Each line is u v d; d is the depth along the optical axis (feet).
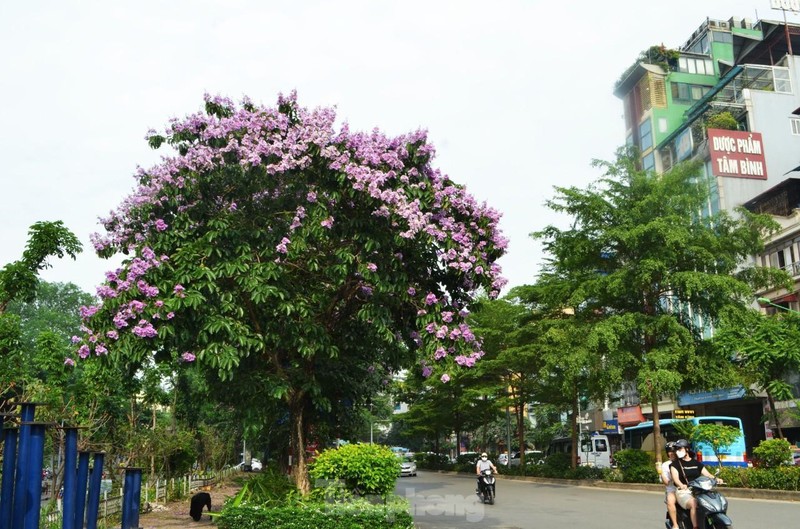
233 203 39.01
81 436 50.37
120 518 49.75
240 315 36.52
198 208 39.22
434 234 37.55
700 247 79.36
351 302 43.83
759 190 144.77
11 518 24.13
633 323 79.46
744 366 81.56
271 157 37.78
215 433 109.70
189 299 34.60
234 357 34.71
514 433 232.32
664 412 145.28
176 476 77.15
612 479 86.74
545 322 91.09
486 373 116.88
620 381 84.79
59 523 39.78
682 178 84.89
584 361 80.48
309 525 34.53
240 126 38.99
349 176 37.04
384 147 38.99
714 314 80.69
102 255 39.01
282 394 39.81
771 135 148.87
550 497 71.00
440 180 40.78
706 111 156.97
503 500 68.33
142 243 38.22
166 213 39.32
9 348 41.86
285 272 40.34
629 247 82.17
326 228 37.93
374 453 37.58
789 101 152.15
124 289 35.06
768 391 74.02
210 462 105.29
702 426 73.15
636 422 151.84
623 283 81.20
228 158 38.40
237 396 42.47
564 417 221.87
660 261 78.95
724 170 144.87
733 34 175.42
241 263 37.17
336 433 56.13
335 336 45.09
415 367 45.32
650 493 73.10
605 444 131.75
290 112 40.52
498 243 40.22
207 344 35.40
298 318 40.55
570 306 87.56
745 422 129.08
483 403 127.24
